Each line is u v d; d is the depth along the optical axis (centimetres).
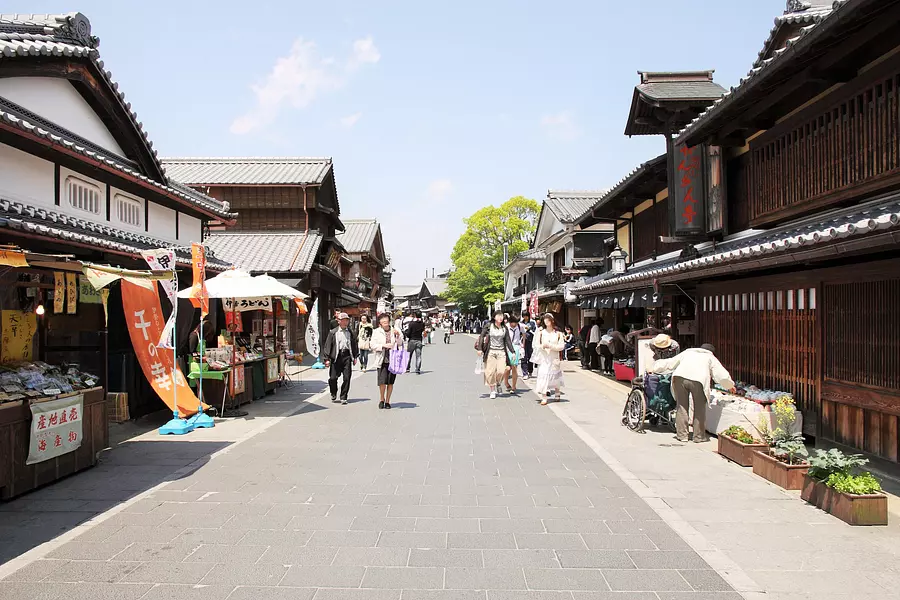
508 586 396
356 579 406
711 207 1146
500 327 1357
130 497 596
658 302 1248
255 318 1914
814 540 476
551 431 951
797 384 775
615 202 1773
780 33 942
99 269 658
